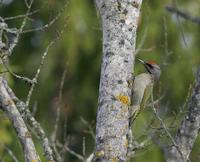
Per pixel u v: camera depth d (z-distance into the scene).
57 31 10.66
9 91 9.30
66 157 19.55
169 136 9.22
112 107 9.05
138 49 12.46
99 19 12.24
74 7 20.59
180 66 20.59
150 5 20.80
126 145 8.93
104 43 9.46
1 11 21.72
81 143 19.44
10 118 8.69
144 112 14.25
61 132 19.75
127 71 9.28
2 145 14.48
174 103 20.75
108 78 9.20
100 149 8.86
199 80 9.88
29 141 8.55
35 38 21.86
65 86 21.77
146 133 10.68
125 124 9.02
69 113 20.70
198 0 21.30
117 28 9.46
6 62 9.56
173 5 8.67
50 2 11.52
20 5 21.59
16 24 21.34
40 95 21.16
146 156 17.59
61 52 21.00
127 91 9.18
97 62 21.67
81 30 20.75
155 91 14.80
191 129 9.81
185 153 9.76
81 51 21.23
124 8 9.57
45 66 21.19
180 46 20.75
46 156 9.03
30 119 9.28
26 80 9.18
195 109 9.83
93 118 21.95
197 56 20.98
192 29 21.19
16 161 10.70
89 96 22.03
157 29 20.39
